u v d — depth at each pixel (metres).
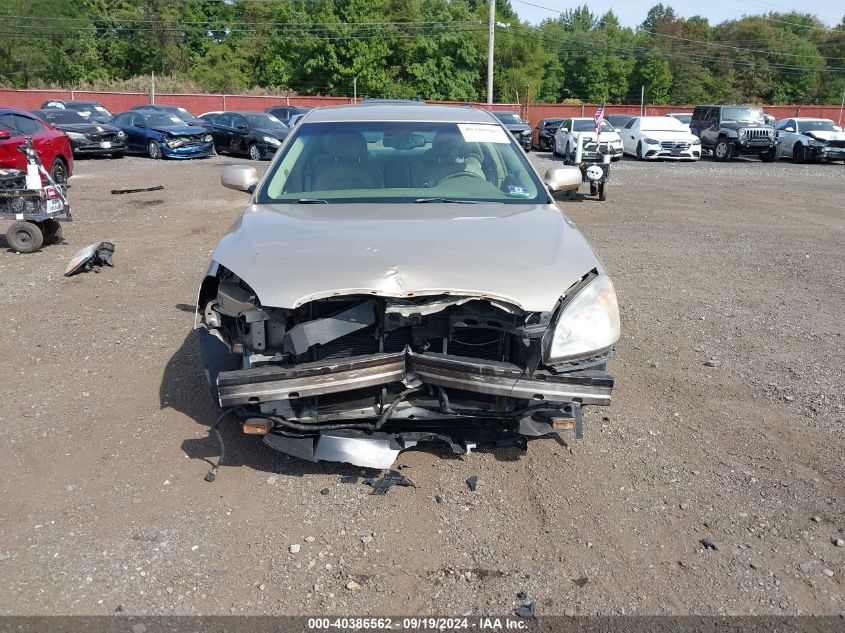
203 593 2.85
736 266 8.91
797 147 26.41
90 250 7.82
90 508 3.41
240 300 3.35
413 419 3.45
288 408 3.38
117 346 5.52
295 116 27.27
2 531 3.22
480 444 4.00
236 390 3.18
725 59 84.94
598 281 3.42
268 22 60.22
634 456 3.99
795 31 94.81
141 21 56.69
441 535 3.25
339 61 55.41
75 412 4.38
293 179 4.42
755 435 4.29
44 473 3.71
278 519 3.34
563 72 79.06
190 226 10.88
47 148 13.80
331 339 3.23
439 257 3.39
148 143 22.77
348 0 56.69
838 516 3.47
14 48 50.75
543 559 3.10
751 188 17.50
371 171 4.47
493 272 3.31
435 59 57.66
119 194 14.37
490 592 2.89
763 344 5.94
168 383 4.81
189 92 50.09
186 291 7.10
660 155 25.53
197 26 61.19
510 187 4.44
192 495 3.52
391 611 2.78
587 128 24.61
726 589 2.94
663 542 3.24
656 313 6.77
